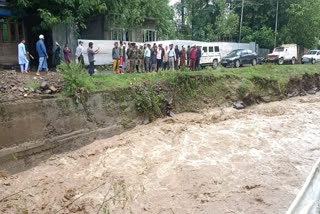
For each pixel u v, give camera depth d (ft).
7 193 24.90
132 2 64.18
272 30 110.73
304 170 27.35
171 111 44.21
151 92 41.75
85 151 32.14
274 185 24.73
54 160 30.53
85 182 26.37
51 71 46.57
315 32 105.60
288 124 40.68
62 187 25.71
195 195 23.66
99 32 65.36
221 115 45.01
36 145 29.73
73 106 33.32
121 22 64.64
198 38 125.59
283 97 57.21
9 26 51.26
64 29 53.26
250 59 77.71
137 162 29.55
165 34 90.89
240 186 24.71
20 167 28.45
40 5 52.01
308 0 103.65
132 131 37.60
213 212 21.56
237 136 35.76
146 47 51.13
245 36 115.44
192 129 38.22
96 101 35.68
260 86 55.47
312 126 39.91
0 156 26.89
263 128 38.83
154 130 37.63
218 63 73.26
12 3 50.19
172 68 54.19
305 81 64.39
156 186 25.13
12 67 49.14
